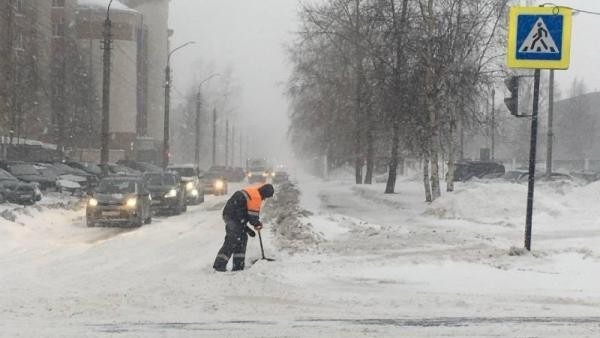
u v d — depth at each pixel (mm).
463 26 28703
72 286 10875
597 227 19625
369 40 31828
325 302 9578
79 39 87250
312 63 47219
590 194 25516
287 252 15086
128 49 91438
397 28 29406
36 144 59062
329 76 46812
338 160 60625
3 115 51906
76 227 23625
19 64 51844
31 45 60719
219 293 10094
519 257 13375
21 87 51406
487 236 17250
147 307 9109
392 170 38969
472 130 31078
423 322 8391
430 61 28625
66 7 82250
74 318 8430
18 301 9414
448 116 29078
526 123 80688
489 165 52062
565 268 12289
